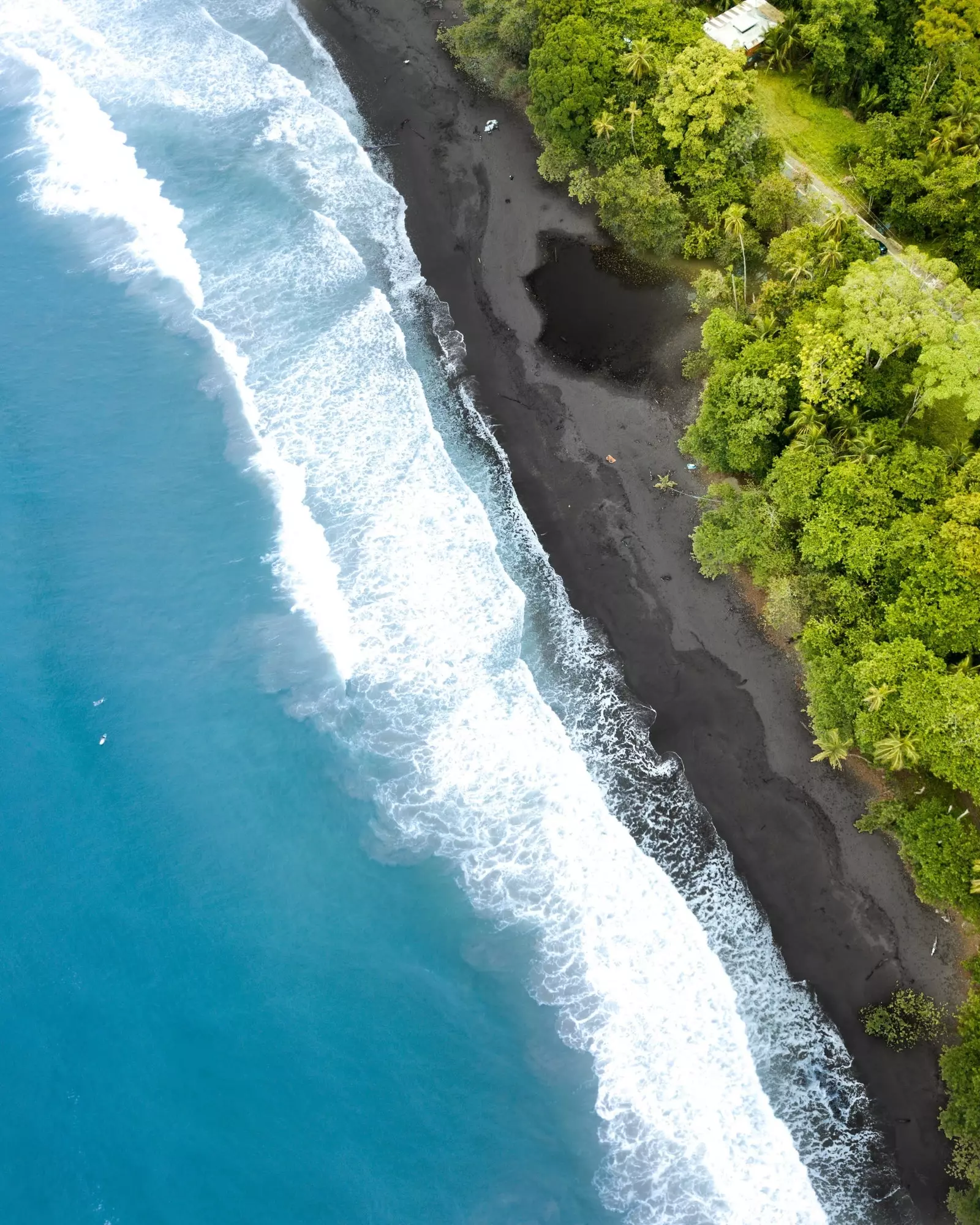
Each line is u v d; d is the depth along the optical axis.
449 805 51.28
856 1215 41.22
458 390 66.25
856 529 52.22
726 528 56.53
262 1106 43.56
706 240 67.62
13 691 54.78
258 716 54.34
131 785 52.00
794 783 50.72
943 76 67.75
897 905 47.16
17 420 66.00
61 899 48.44
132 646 56.72
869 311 53.97
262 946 47.59
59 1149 42.31
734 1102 43.41
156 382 68.38
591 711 53.88
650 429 62.78
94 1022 45.28
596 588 57.69
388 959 47.38
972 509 50.22
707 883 48.62
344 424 65.25
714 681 53.97
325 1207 41.44
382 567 58.94
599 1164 42.38
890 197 66.06
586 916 47.81
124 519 61.69
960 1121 41.25
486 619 56.75
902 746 46.69
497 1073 44.56
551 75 70.44
